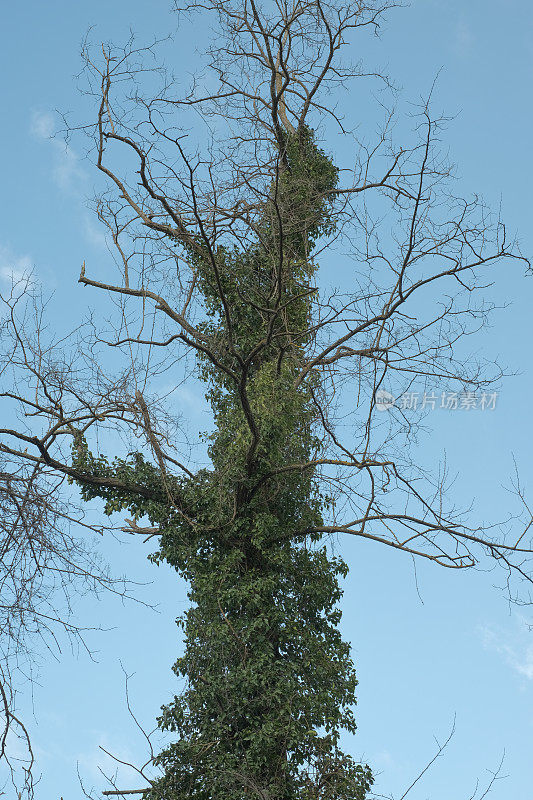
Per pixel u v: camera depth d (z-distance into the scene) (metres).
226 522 14.91
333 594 15.06
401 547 14.05
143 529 16.41
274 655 14.16
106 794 13.16
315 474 14.28
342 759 13.62
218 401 16.33
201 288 16.30
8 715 9.39
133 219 15.73
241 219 15.38
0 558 10.02
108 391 12.99
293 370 15.48
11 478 10.46
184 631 14.66
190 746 13.34
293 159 16.92
